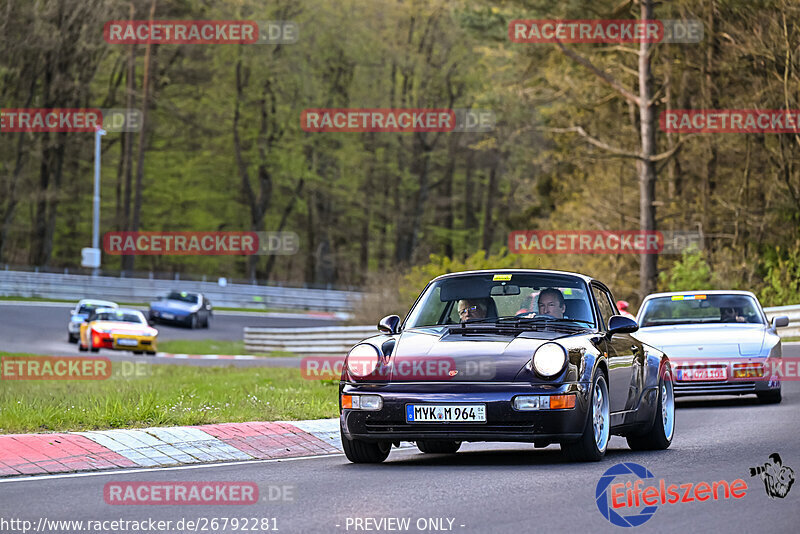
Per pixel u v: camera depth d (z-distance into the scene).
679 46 127.06
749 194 127.06
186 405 41.31
